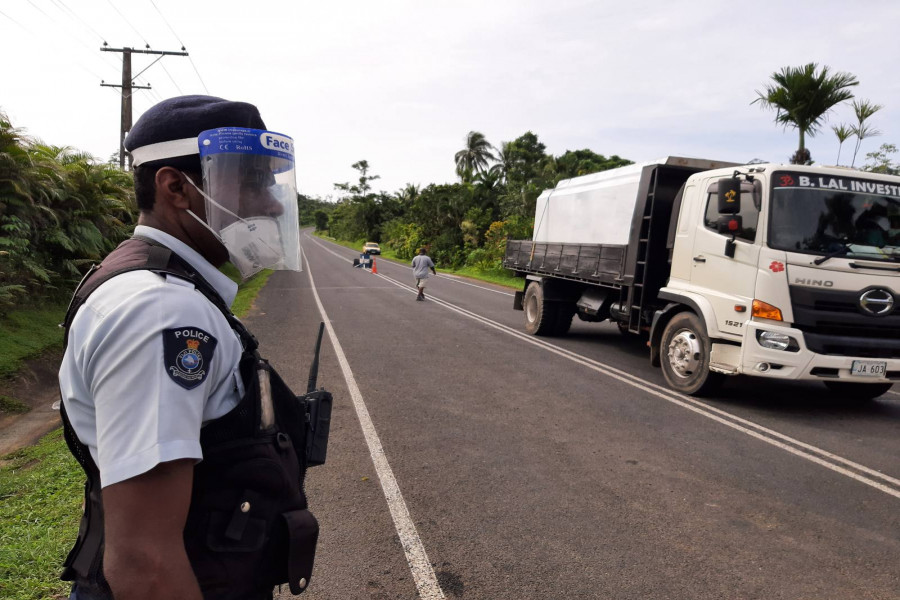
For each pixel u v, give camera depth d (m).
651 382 7.66
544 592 3.05
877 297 6.08
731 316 6.38
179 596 0.85
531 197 31.50
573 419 6.00
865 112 12.39
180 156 1.06
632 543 3.56
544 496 4.18
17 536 3.37
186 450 0.86
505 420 5.93
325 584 3.08
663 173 7.96
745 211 6.36
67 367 0.95
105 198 12.19
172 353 0.88
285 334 10.88
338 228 97.25
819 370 6.06
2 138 9.70
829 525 3.84
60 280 10.80
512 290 22.64
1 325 8.39
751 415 6.28
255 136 1.09
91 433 0.94
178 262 1.03
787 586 3.14
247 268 1.13
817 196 6.24
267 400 1.05
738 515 3.95
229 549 0.98
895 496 4.30
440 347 9.87
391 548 3.45
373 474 4.51
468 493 4.20
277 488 1.04
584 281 9.61
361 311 14.74
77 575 1.04
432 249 40.75
